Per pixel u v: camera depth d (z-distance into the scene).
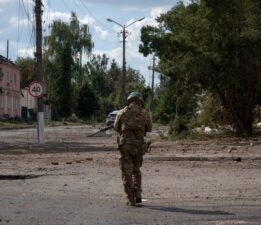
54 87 105.44
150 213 10.81
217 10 36.78
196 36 37.62
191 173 17.64
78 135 48.91
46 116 103.00
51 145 32.75
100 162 21.36
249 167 19.42
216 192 13.59
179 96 42.28
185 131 40.41
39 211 11.09
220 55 36.94
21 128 69.25
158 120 84.44
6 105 91.81
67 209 11.33
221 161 21.52
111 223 9.84
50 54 105.75
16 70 98.44
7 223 9.91
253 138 36.78
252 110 40.75
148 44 38.66
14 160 22.58
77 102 119.75
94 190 14.16
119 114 12.15
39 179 16.47
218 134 40.53
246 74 38.22
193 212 10.87
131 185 11.77
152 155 23.45
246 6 37.62
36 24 32.19
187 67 37.97
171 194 13.34
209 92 42.22
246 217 10.31
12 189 14.39
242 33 36.41
